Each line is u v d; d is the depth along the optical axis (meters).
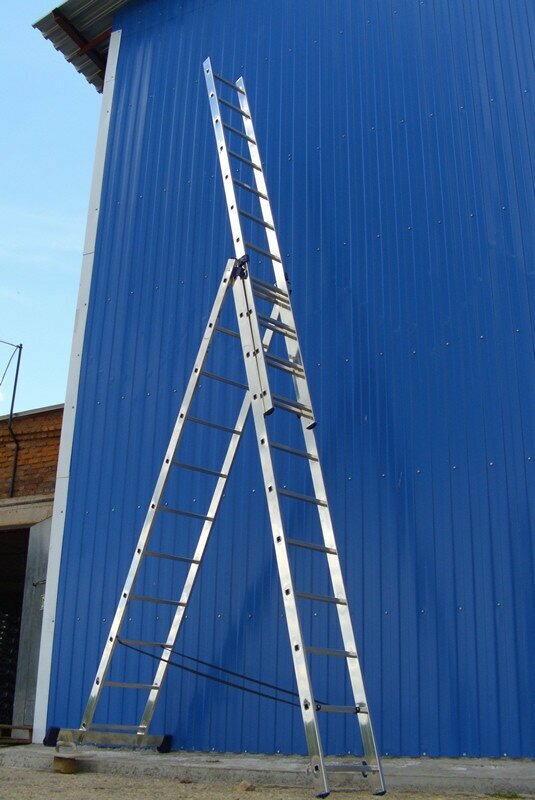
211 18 8.29
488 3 6.70
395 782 4.58
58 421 8.43
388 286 6.39
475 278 6.05
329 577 5.93
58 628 6.96
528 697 5.05
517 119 6.27
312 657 5.84
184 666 6.32
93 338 7.72
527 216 5.99
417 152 6.62
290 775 4.85
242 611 6.23
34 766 5.86
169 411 7.08
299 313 6.68
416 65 6.88
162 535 6.75
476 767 4.73
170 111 8.17
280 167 7.24
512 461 5.53
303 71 7.46
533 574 5.25
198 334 7.15
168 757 5.74
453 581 5.49
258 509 6.41
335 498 6.07
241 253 5.72
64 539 7.20
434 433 5.86
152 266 7.65
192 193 7.68
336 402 6.30
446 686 5.31
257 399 5.14
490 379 5.77
